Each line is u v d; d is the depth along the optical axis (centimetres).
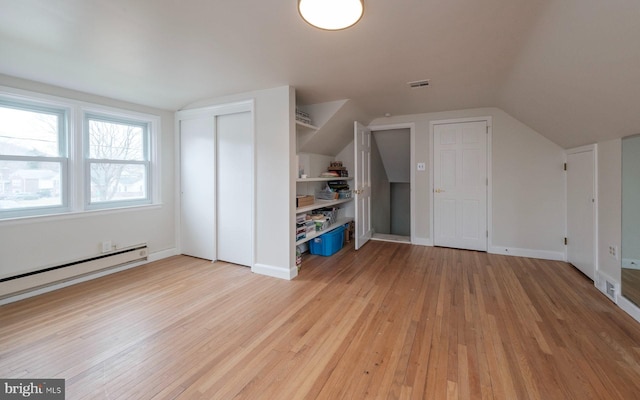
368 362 169
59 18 170
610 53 159
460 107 394
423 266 345
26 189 265
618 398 140
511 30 185
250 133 329
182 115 377
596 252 279
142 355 176
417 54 223
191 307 239
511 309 232
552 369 162
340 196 463
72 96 290
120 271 327
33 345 185
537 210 375
